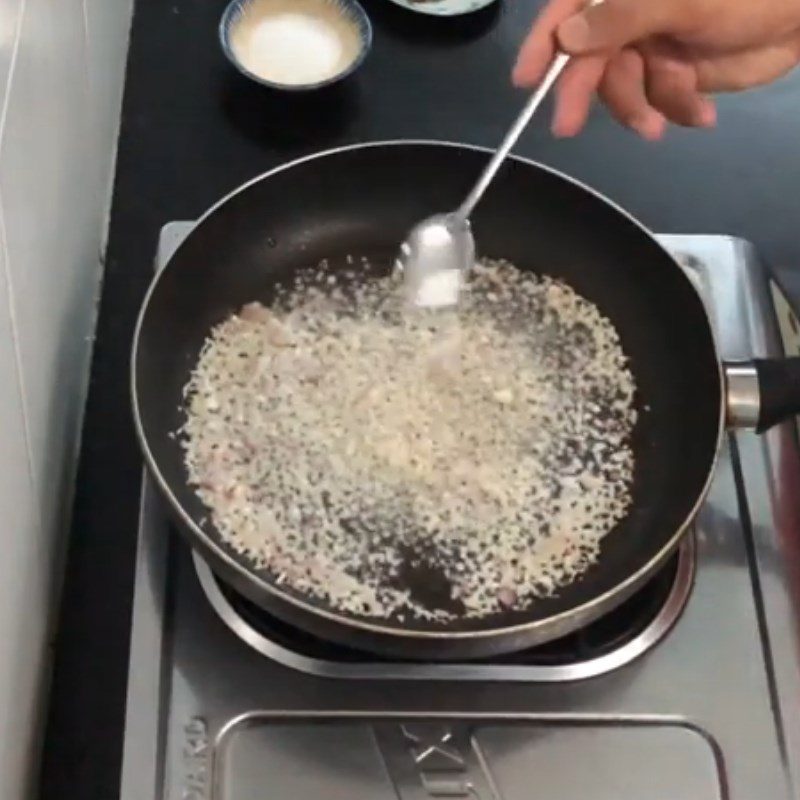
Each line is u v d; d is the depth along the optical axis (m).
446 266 0.83
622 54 0.77
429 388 0.79
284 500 0.74
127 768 0.67
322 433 0.77
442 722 0.69
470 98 0.97
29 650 0.67
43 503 0.70
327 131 0.95
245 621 0.71
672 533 0.71
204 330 0.81
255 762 0.67
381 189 0.85
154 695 0.69
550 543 0.74
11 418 0.61
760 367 0.73
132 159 0.92
